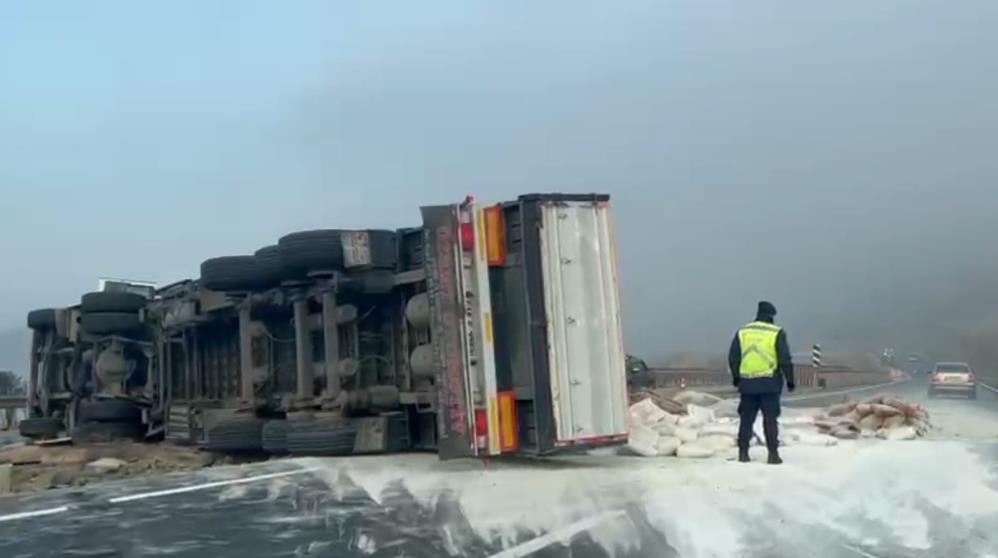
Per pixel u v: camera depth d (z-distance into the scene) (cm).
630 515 734
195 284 1561
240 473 1014
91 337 1758
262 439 1265
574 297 999
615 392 1012
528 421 991
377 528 715
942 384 3052
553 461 1055
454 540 671
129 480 988
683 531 681
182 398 1677
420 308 1134
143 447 1521
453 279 988
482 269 992
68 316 1866
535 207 989
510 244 1013
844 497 790
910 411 1283
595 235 1023
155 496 872
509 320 1009
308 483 936
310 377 1270
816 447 1126
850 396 3069
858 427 1266
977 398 3106
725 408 1539
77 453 1455
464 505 795
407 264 1216
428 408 1143
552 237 994
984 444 1134
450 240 992
